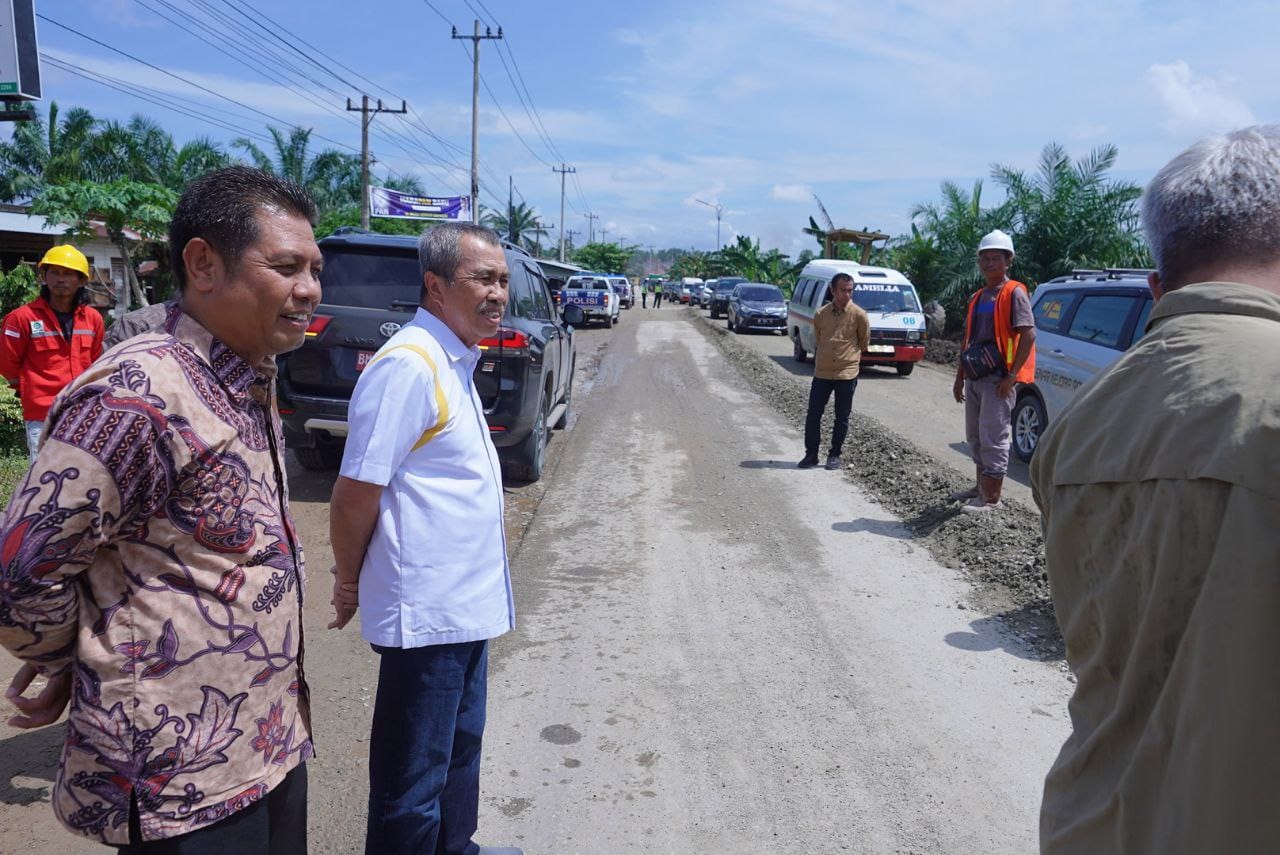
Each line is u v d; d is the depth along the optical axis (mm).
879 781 3213
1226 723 1047
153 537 1501
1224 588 1054
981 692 3889
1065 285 8805
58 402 1443
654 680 3967
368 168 31359
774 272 46062
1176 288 1367
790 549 5832
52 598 1413
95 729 1494
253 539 1613
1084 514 1304
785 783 3193
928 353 19469
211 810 1577
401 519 2262
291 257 1621
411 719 2314
